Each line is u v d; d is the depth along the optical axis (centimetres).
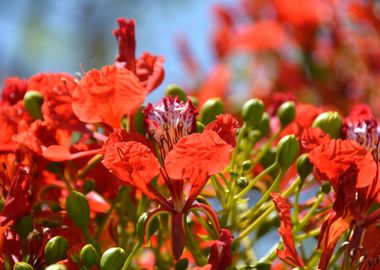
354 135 98
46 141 100
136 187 91
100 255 95
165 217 99
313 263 94
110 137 91
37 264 94
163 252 106
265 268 98
